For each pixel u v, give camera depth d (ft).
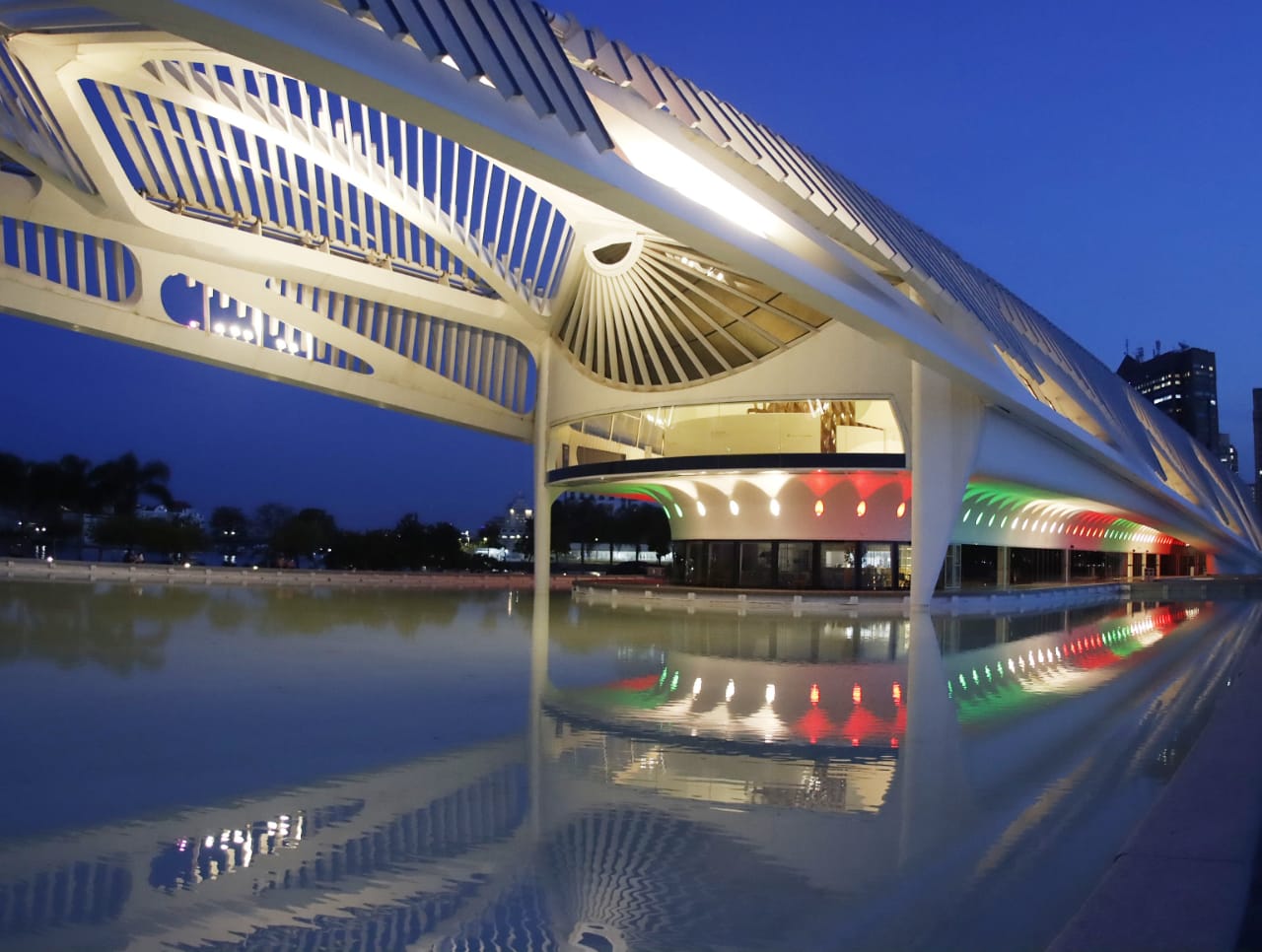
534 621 75.36
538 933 16.55
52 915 16.90
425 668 46.37
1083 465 128.06
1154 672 49.96
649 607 94.12
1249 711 27.94
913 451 95.40
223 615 71.72
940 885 18.86
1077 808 24.14
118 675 41.57
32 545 208.03
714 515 114.93
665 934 16.60
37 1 50.37
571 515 272.10
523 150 38.52
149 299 91.45
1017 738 32.42
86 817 22.20
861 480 106.93
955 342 76.74
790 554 111.34
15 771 25.89
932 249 84.02
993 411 100.32
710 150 51.57
